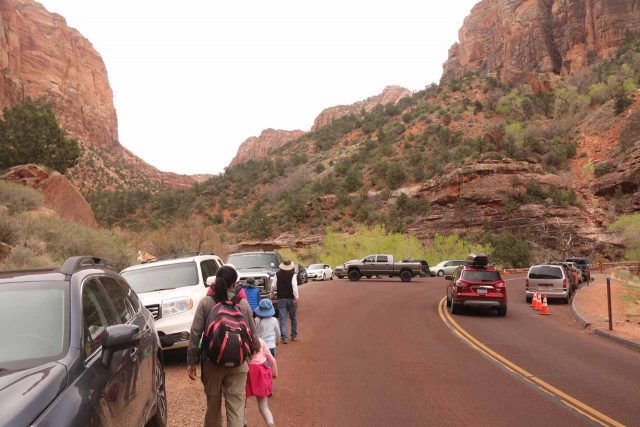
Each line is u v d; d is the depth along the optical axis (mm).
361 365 9742
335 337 13039
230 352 4758
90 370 3395
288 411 6812
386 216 82312
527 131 104875
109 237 25672
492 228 73062
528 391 7910
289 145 184250
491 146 91375
